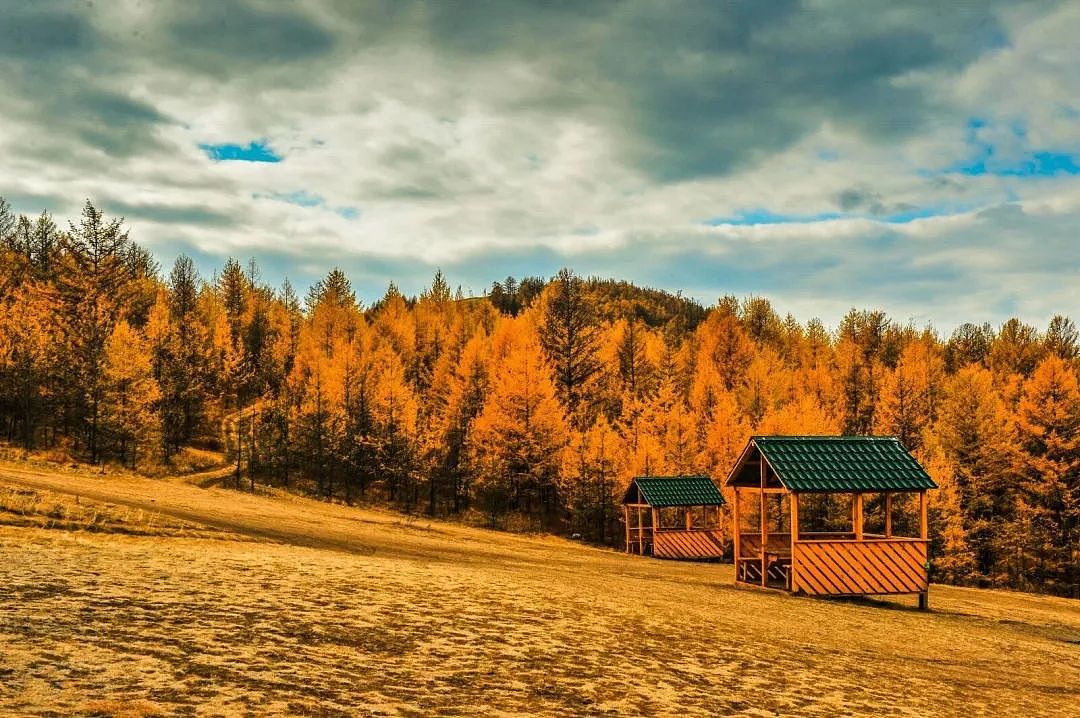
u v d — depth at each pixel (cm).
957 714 878
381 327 7894
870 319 8219
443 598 1291
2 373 5191
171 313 7312
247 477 5572
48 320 5425
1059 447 4462
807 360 8325
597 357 6525
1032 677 1220
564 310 6494
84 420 5241
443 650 897
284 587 1227
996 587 4603
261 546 1836
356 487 6025
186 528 1909
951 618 1956
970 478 4791
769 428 4616
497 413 5341
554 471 5412
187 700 591
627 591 1755
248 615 974
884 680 1029
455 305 9512
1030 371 7762
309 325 7981
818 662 1100
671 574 2622
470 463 5597
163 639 795
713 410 5512
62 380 5291
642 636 1142
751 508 4512
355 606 1125
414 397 6044
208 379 6662
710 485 4078
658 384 6688
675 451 5019
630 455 5025
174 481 5081
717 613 1528
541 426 5334
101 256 5512
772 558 2292
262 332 8250
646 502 3988
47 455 4847
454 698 696
